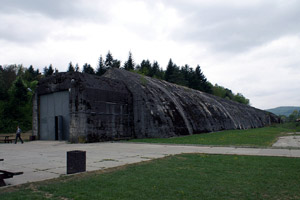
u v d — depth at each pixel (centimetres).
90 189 643
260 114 7619
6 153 1501
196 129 3362
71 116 2272
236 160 1055
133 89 2877
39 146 2023
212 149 1504
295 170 848
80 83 2300
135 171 857
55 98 2622
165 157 1177
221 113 4625
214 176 777
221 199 564
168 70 8581
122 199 565
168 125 2812
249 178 745
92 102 2359
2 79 7650
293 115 9925
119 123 2617
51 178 768
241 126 5188
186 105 3638
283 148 1484
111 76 3131
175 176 781
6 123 5072
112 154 1338
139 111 2792
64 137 2500
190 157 1162
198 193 607
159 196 586
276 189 636
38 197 580
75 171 840
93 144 2080
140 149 1595
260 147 1541
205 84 9212
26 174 840
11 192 620
